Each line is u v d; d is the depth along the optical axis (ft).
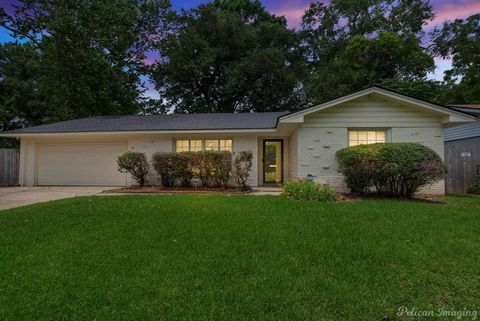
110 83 56.24
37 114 74.69
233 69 73.00
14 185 40.93
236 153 34.42
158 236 12.82
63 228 14.08
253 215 16.61
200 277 8.90
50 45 46.68
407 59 68.33
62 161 39.96
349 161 24.95
